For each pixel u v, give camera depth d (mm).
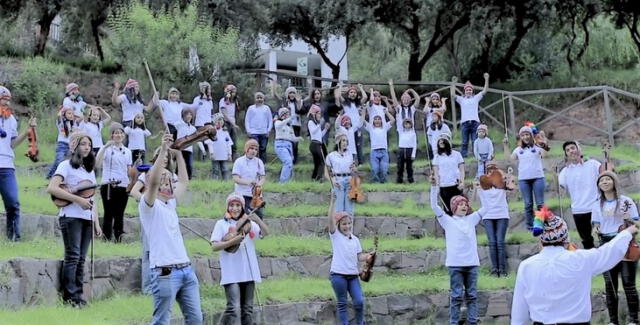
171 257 7855
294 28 24297
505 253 13344
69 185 9758
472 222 11391
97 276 10719
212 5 22594
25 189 13898
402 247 13828
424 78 28062
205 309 10453
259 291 11695
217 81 21750
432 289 12438
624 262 10766
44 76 19875
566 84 22484
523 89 23203
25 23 21906
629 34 25375
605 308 12117
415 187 16906
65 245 9758
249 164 13617
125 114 16641
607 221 10781
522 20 23281
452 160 14531
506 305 12180
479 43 24953
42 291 9648
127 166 12492
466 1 23016
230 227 10180
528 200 14117
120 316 9484
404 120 18000
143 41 20734
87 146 9859
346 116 17453
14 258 9430
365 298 11945
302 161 20219
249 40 23062
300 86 24641
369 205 16344
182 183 8430
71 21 22891
